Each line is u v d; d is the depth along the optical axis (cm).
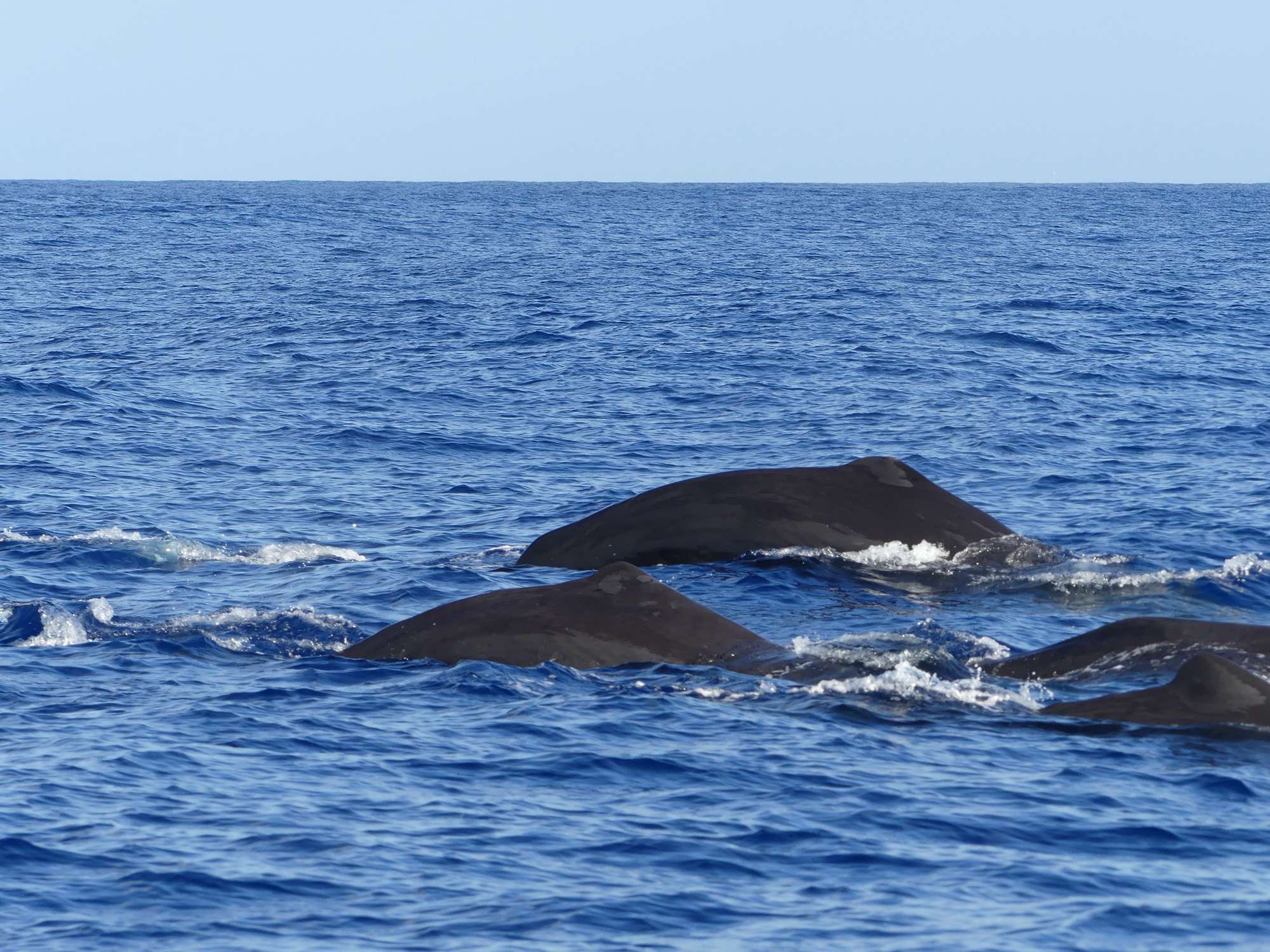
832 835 4088
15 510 8669
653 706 5153
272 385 13875
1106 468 10250
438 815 4197
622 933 3516
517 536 8331
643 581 5950
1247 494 9362
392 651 5772
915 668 5469
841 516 7500
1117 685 5428
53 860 3847
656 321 18875
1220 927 3578
